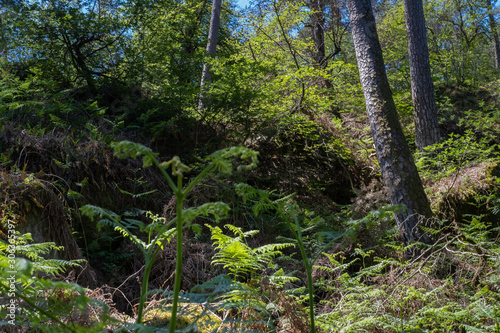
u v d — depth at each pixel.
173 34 8.88
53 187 4.29
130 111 6.62
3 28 7.23
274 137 7.05
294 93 7.55
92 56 7.72
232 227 2.96
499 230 5.30
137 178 5.25
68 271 3.42
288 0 9.12
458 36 13.61
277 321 2.79
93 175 4.77
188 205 5.23
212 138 6.54
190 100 6.91
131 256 4.46
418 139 8.00
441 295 2.95
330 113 8.67
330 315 2.85
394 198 5.09
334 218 5.91
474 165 6.36
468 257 3.54
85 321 2.18
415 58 8.09
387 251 4.94
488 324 2.63
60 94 5.76
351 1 5.84
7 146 4.41
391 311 2.82
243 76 6.97
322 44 11.60
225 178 5.70
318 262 4.51
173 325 1.44
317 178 7.18
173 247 4.44
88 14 7.18
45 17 7.17
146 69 7.59
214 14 10.41
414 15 8.19
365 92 5.63
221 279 2.19
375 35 5.68
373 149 7.33
